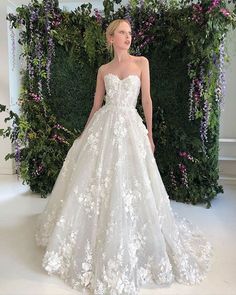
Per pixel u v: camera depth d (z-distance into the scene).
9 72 3.90
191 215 2.88
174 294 1.76
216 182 3.20
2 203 3.16
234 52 3.52
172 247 1.95
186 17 2.75
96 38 3.00
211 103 2.89
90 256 1.84
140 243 1.88
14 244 2.31
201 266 2.00
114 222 1.81
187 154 3.09
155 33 2.92
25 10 3.02
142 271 1.84
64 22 3.04
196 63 2.83
